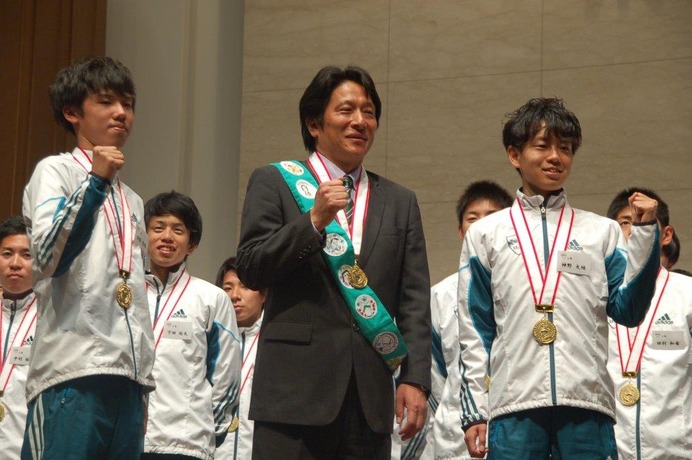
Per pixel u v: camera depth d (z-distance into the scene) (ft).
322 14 51.98
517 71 49.26
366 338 21.66
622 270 24.94
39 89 48.96
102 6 51.08
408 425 21.89
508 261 25.22
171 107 50.21
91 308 21.75
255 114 51.83
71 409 21.29
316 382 21.26
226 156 51.62
